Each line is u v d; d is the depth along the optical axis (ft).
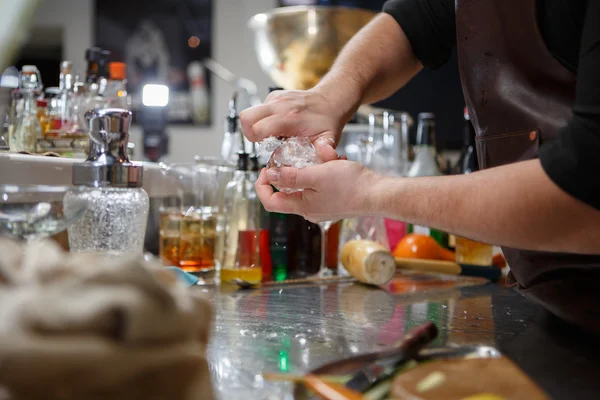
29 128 4.43
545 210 2.14
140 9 13.91
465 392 1.67
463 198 2.32
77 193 2.52
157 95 6.83
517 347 2.51
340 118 3.51
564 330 2.83
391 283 4.46
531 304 3.57
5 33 3.53
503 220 2.23
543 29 2.72
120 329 1.40
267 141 3.22
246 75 14.02
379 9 8.37
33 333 1.35
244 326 2.84
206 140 14.16
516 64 2.84
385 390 1.80
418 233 5.71
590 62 2.11
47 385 1.33
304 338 2.61
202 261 4.25
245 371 2.10
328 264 4.97
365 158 5.23
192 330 1.54
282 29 5.27
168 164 4.65
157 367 1.40
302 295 3.82
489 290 4.18
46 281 1.49
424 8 3.83
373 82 3.78
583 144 2.04
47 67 15.08
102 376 1.35
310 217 3.03
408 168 6.12
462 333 2.77
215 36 13.99
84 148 4.42
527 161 2.27
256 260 4.19
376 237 4.86
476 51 3.03
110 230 3.07
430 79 7.64
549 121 2.73
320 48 5.25
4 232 2.33
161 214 4.24
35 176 3.36
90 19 13.97
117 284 1.44
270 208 3.11
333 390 1.67
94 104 4.86
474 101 3.11
